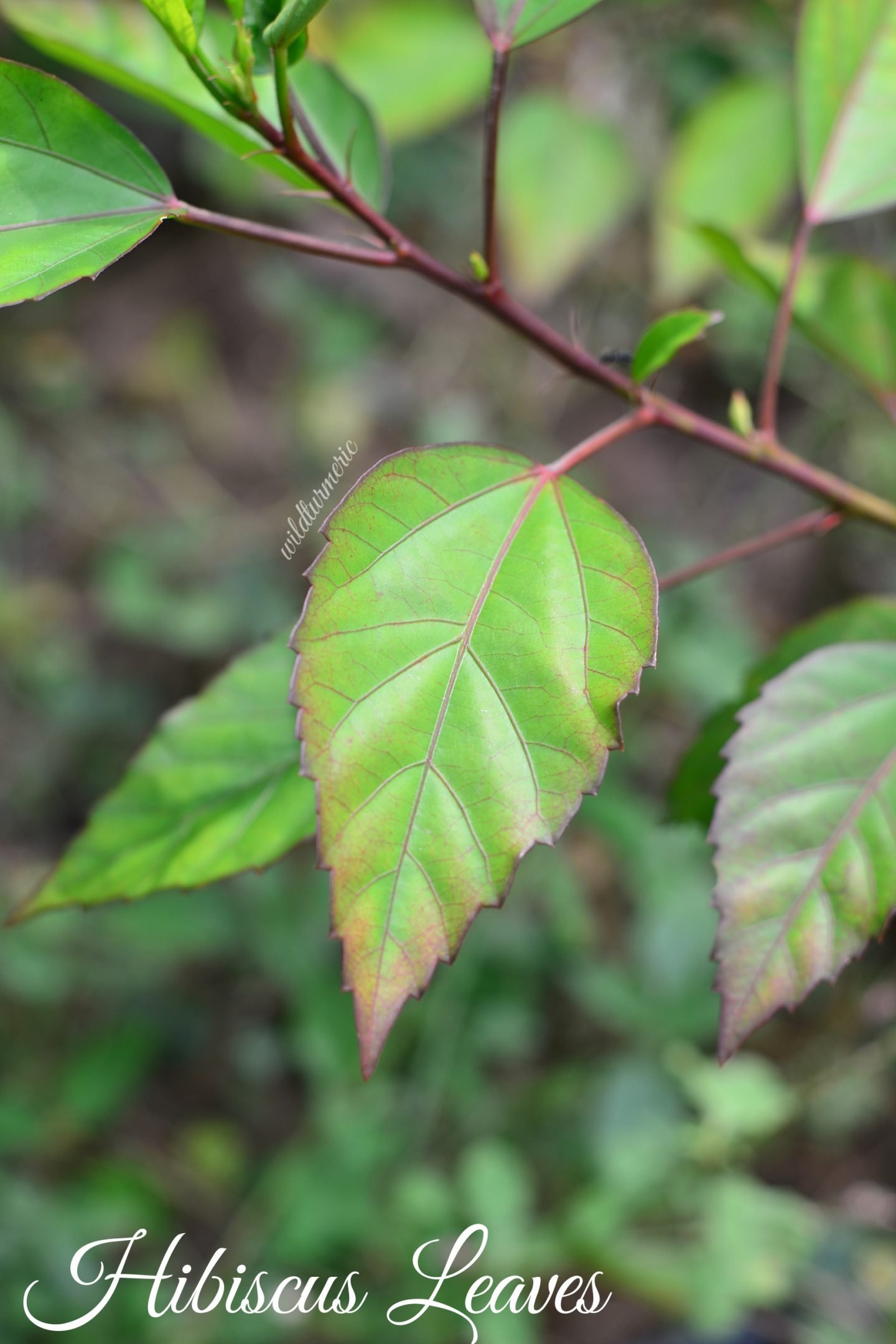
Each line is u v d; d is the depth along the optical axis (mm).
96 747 1200
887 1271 854
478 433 1390
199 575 1302
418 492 369
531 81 969
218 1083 1044
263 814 435
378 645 359
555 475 379
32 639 1229
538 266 680
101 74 446
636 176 748
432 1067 950
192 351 1458
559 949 1011
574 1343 894
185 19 377
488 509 373
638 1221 858
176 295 1504
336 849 352
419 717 358
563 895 1024
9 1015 993
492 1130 947
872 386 490
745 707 414
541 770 358
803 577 1331
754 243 513
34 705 1205
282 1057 1050
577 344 419
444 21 592
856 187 470
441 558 367
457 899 354
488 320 1446
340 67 588
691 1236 852
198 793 438
